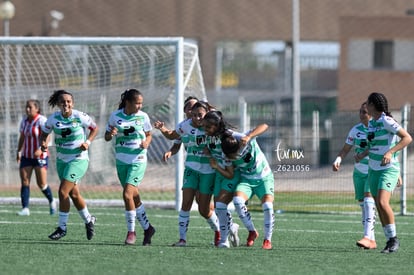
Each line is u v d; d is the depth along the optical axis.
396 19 120.44
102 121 55.59
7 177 61.50
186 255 28.34
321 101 122.50
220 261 27.08
